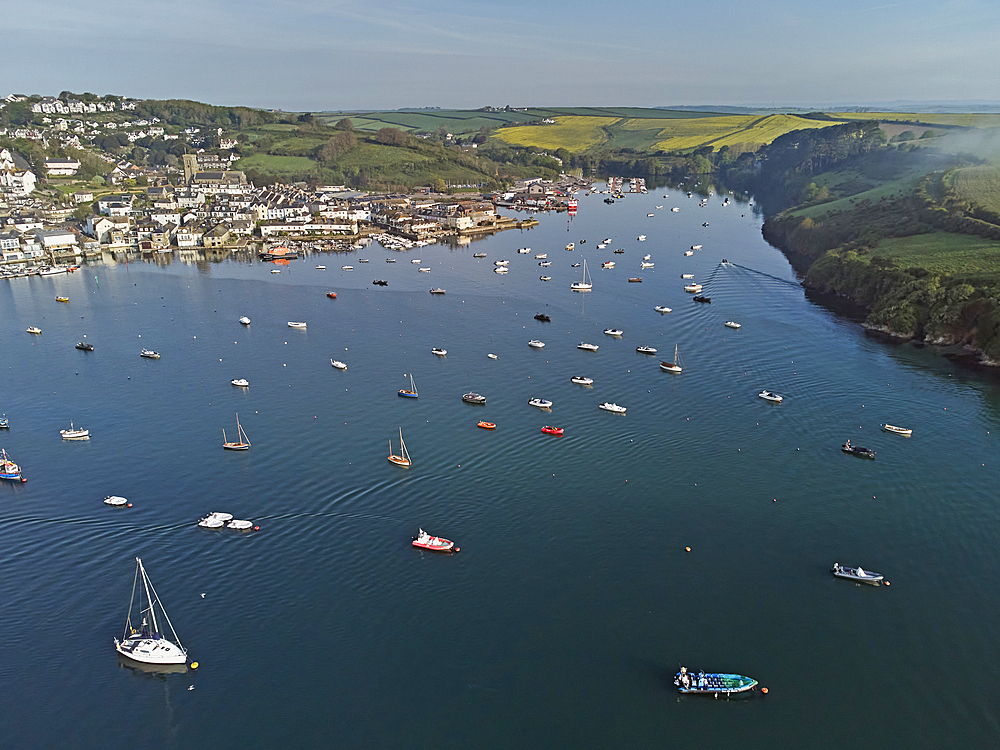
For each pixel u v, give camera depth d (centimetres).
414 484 15488
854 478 15562
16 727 9750
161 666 10700
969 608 11781
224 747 9450
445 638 11206
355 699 10138
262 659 10838
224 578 12569
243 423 18400
